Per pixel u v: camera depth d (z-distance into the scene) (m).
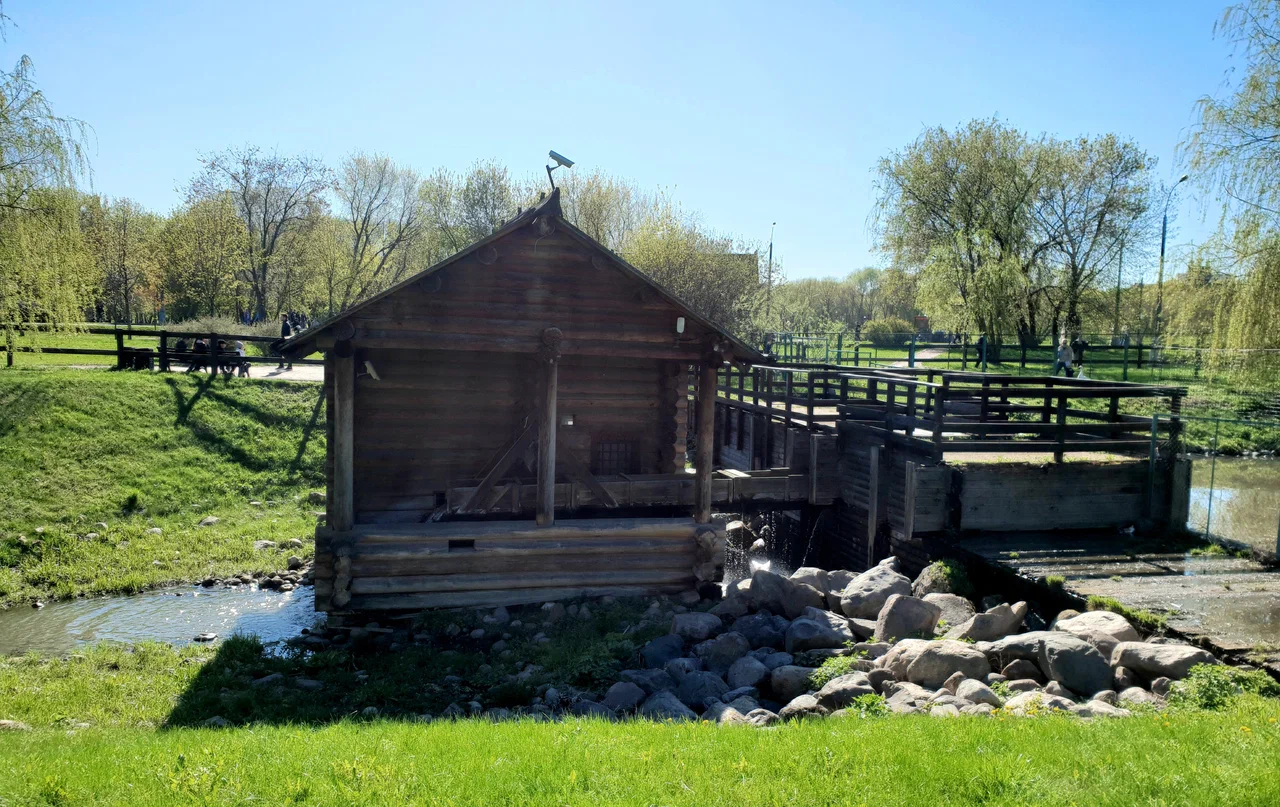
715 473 20.39
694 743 7.56
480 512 16.83
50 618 16.31
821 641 12.38
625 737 7.91
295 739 8.06
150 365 31.05
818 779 6.36
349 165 58.94
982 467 17.27
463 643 14.28
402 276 60.81
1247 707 8.38
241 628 15.81
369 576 15.01
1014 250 44.84
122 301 69.69
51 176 26.88
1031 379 21.25
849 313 95.75
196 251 57.44
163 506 22.75
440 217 57.72
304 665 13.14
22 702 11.10
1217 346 28.02
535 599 15.64
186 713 10.73
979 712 8.73
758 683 11.34
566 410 18.39
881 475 19.02
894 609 12.80
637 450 18.95
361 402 17.14
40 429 24.20
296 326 48.16
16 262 26.55
